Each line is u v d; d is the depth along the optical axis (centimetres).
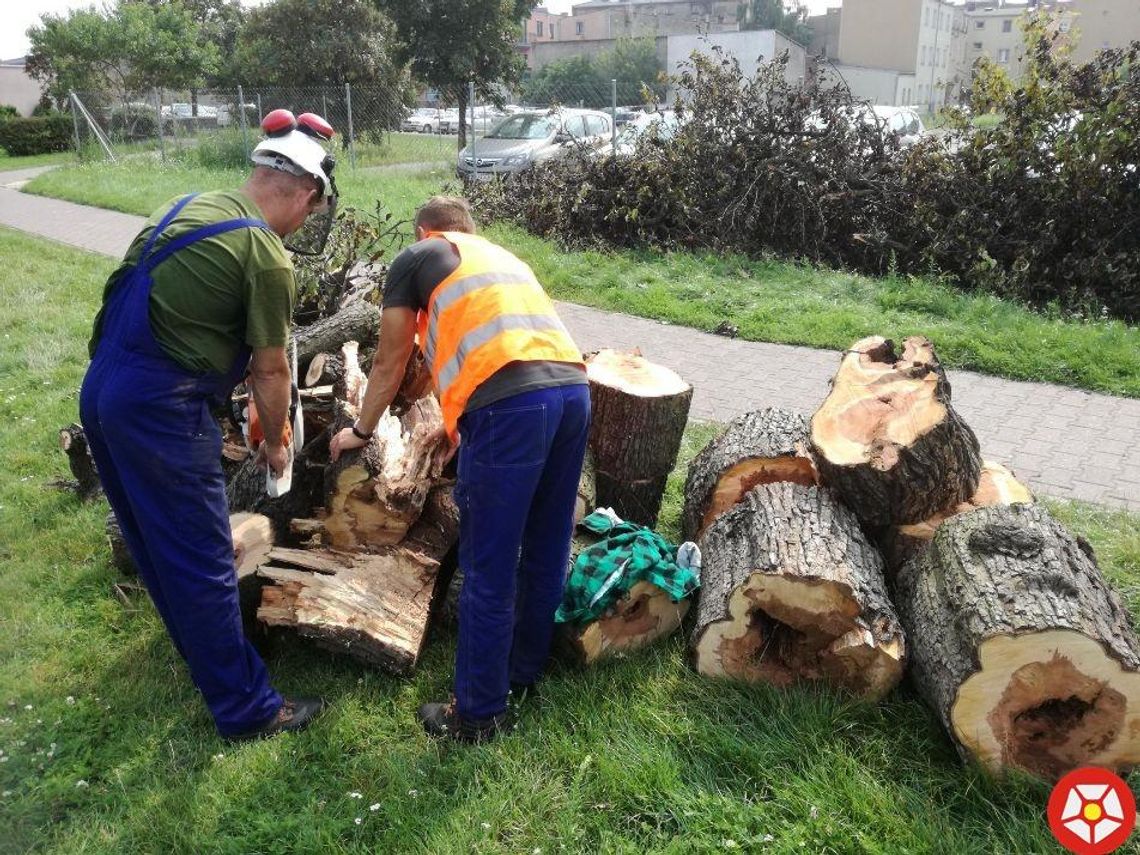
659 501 412
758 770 269
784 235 990
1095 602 259
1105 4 5112
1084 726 259
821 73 1036
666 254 977
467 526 271
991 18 7575
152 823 257
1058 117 872
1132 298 815
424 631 319
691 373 657
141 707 303
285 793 267
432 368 277
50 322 738
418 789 266
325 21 2198
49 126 2794
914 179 943
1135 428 553
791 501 320
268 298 260
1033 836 243
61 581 374
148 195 1552
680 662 315
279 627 331
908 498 317
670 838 250
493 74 2350
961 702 258
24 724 294
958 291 846
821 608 286
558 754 278
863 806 254
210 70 2634
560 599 302
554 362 268
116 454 254
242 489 355
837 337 718
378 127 2208
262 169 271
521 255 985
